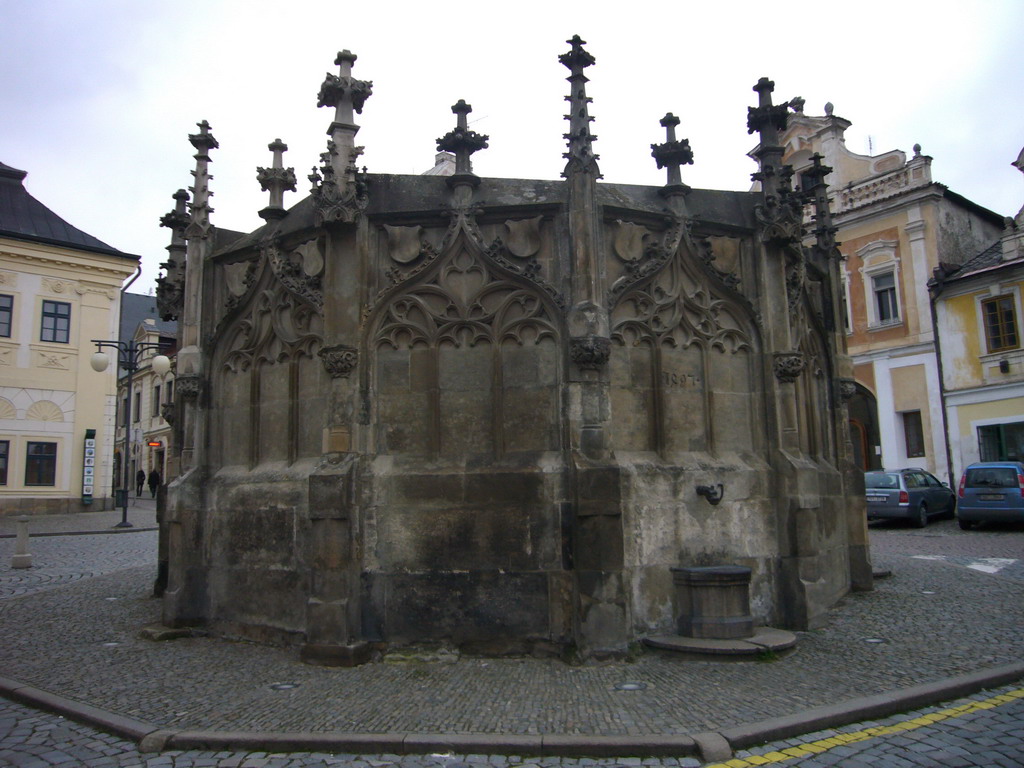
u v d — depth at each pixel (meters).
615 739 5.82
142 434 58.28
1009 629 9.34
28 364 36.31
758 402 10.13
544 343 8.88
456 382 8.97
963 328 29.66
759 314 10.19
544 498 8.49
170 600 9.79
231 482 9.92
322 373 9.30
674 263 9.72
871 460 33.22
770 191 10.26
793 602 9.58
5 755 5.95
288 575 9.09
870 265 32.66
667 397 9.52
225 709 6.73
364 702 6.85
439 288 9.07
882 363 32.09
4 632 10.09
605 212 9.27
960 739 5.93
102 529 27.61
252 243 10.26
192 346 10.59
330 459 8.61
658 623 8.79
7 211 36.88
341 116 9.07
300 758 5.82
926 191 30.69
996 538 20.94
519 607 8.39
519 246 9.02
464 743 5.86
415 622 8.50
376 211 9.16
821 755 5.67
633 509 8.83
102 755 5.94
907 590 12.20
